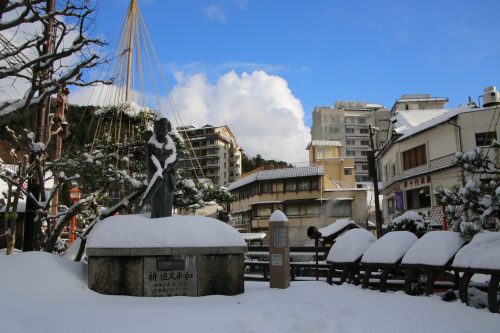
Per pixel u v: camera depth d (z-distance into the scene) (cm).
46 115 1217
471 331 670
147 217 999
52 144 1684
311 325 682
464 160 1112
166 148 1027
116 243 873
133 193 1143
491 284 788
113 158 1286
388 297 964
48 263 858
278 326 662
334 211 4284
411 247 1025
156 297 862
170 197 1023
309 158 5888
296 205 4381
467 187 1005
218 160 7181
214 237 940
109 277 870
